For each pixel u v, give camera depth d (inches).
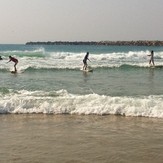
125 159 267.6
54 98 469.7
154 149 293.1
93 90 612.4
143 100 454.6
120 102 454.3
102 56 1603.1
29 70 1016.9
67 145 303.7
